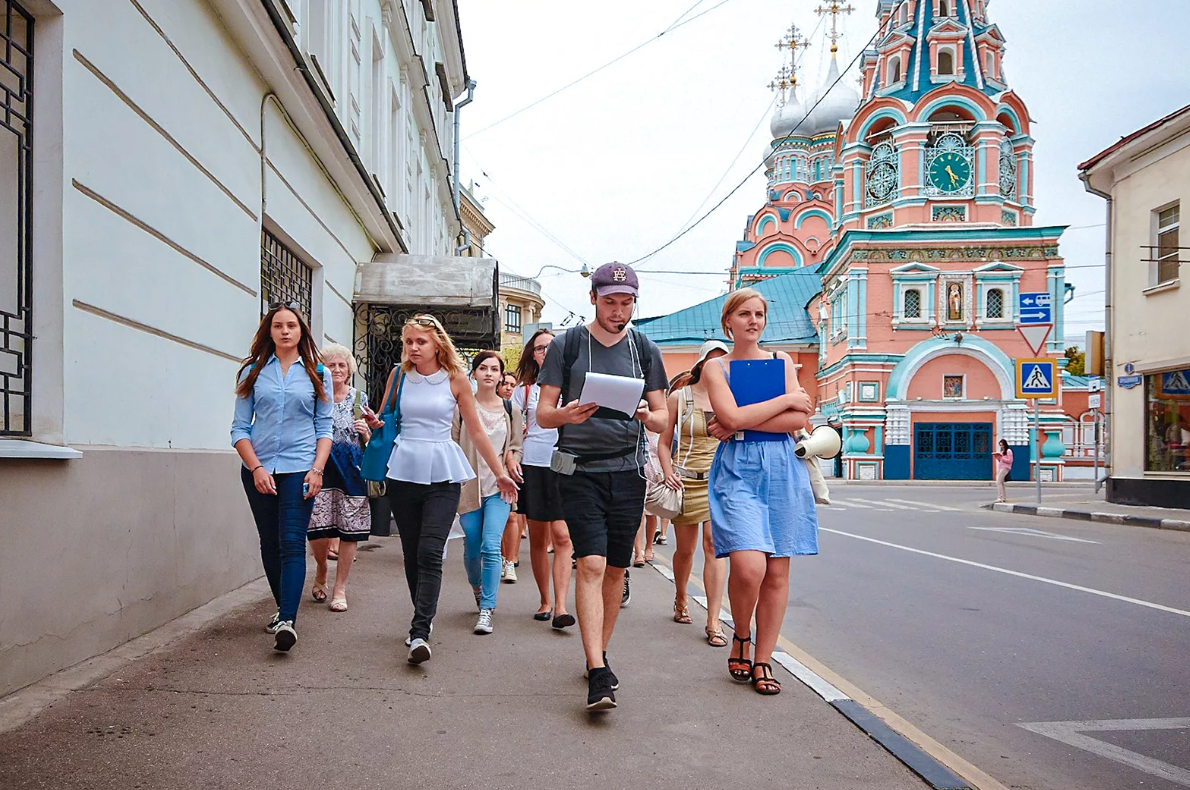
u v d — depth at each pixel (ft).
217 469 21.16
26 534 13.29
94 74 15.74
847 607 25.27
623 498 14.88
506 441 22.21
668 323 177.47
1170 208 63.41
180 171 19.63
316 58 31.17
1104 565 34.22
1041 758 13.32
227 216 22.75
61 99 14.62
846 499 83.46
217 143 21.99
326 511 21.17
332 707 13.78
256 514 17.62
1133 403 66.44
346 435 21.29
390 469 17.69
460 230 107.55
